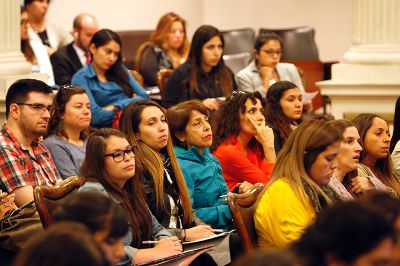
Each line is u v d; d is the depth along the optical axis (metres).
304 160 4.70
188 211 5.29
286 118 6.70
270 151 6.25
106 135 4.71
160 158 5.23
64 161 5.95
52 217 4.65
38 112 5.64
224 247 4.97
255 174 6.11
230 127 6.25
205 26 8.12
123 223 3.43
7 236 5.23
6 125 5.71
